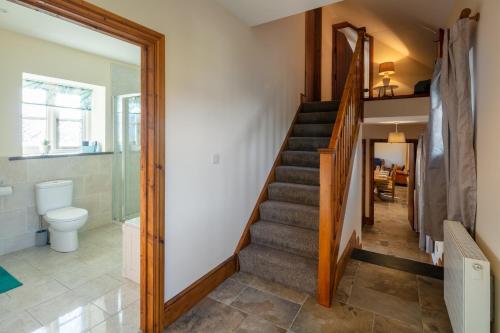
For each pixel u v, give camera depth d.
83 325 1.88
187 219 2.06
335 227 2.31
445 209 2.62
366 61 5.45
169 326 1.88
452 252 1.70
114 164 4.06
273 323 1.91
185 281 2.06
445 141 2.14
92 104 3.98
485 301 1.37
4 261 2.82
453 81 2.01
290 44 3.92
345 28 5.56
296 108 4.25
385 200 10.24
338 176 2.38
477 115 1.85
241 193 2.74
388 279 2.52
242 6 2.29
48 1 1.21
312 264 2.39
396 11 3.90
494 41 1.52
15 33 2.95
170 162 1.88
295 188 3.05
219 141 2.38
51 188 3.21
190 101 2.03
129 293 2.29
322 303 2.11
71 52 3.45
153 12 1.70
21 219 3.09
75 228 3.05
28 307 2.08
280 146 3.66
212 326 1.88
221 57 2.35
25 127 3.38
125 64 4.08
